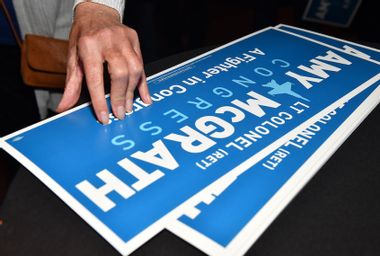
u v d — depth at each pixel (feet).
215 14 7.85
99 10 2.07
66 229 1.29
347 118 1.76
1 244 1.24
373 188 1.48
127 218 1.24
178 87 1.98
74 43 1.90
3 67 4.18
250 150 1.54
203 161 1.48
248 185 1.38
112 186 1.36
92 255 1.21
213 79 2.06
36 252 1.22
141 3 5.62
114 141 1.58
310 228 1.31
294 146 1.57
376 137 1.77
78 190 1.34
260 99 1.88
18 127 3.74
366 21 6.05
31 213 1.35
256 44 2.46
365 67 2.21
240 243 1.17
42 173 1.41
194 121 1.71
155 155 1.50
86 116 1.73
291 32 2.64
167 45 6.22
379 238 1.29
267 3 5.63
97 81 1.67
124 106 1.73
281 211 1.32
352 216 1.36
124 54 1.69
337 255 1.22
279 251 1.22
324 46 2.45
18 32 3.69
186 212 1.27
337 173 1.55
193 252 1.22
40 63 2.91
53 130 1.63
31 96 4.08
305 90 1.97
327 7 6.38
